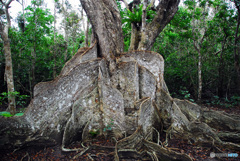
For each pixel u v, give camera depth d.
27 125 3.96
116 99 4.37
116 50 4.94
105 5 4.84
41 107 4.08
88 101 4.41
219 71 11.19
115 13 5.02
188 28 11.02
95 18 4.77
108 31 4.77
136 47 8.24
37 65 11.45
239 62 11.41
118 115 4.37
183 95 11.55
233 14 10.40
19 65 10.41
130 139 3.77
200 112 5.16
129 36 12.23
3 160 3.63
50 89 4.14
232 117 4.89
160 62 5.11
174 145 4.28
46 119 4.09
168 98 4.96
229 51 11.38
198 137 4.30
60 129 4.18
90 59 4.56
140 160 3.70
